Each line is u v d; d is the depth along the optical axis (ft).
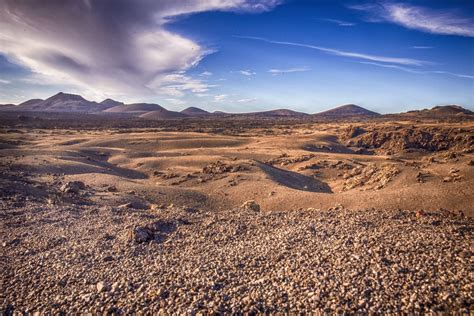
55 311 27.14
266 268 32.50
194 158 208.23
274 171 166.50
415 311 22.84
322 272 29.86
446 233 37.11
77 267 36.04
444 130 293.43
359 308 23.91
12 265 37.50
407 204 83.15
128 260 37.55
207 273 31.94
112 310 26.63
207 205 109.91
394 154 279.49
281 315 24.31
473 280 25.58
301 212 55.62
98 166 185.37
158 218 54.54
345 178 163.84
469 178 95.86
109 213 60.08
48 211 61.05
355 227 42.16
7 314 27.35
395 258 30.76
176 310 25.68
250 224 49.11
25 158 169.89
